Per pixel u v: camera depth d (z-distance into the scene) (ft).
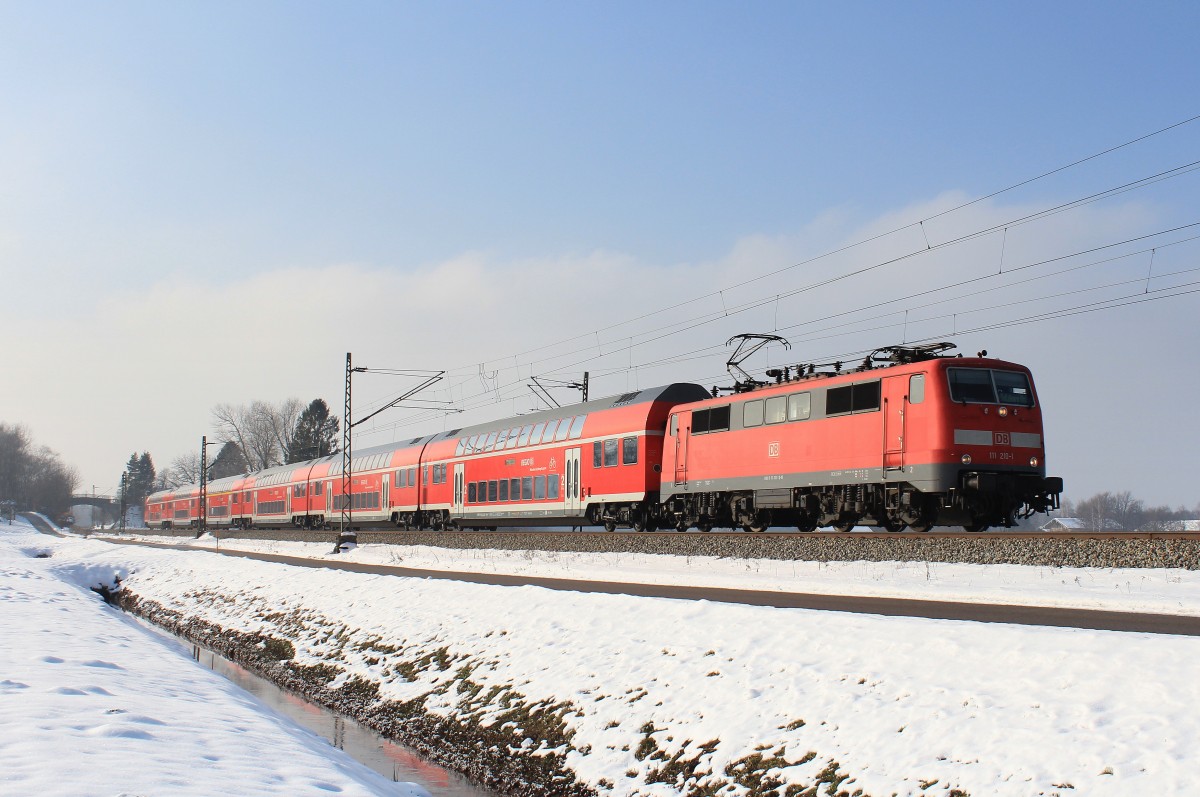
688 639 49.24
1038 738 30.45
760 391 96.17
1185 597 50.37
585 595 63.62
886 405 81.41
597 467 122.83
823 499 88.53
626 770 41.50
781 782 34.99
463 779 48.19
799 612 49.11
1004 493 76.33
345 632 79.25
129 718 33.12
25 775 23.11
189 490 337.52
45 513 635.66
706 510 104.06
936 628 41.50
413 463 174.70
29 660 46.78
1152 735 28.73
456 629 66.74
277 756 30.07
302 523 230.68
